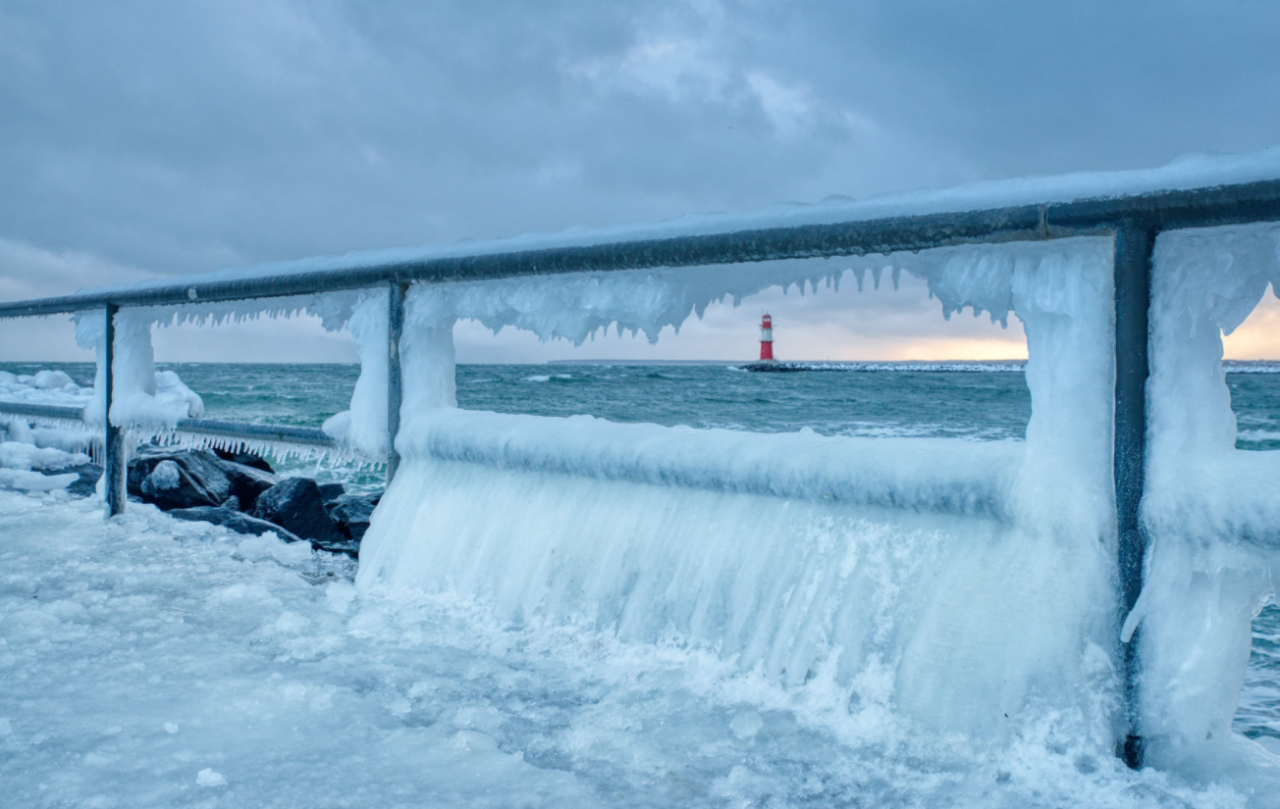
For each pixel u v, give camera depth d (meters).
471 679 1.50
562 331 1.89
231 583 2.15
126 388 3.08
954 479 1.35
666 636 1.62
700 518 1.67
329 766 1.11
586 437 1.85
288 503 4.25
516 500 1.97
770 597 1.52
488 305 2.01
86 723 1.22
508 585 1.88
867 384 49.75
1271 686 2.94
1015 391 40.34
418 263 2.09
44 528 2.87
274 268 2.52
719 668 1.51
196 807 0.99
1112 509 1.21
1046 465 1.26
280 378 52.88
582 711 1.36
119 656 1.52
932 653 1.28
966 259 1.36
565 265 1.78
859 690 1.35
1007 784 1.11
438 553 2.04
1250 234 1.11
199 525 3.02
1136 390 1.17
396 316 2.19
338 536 4.39
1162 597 1.14
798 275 1.56
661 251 1.63
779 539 1.56
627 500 1.78
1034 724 1.17
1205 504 1.10
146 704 1.30
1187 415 1.16
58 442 5.32
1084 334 1.25
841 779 1.13
